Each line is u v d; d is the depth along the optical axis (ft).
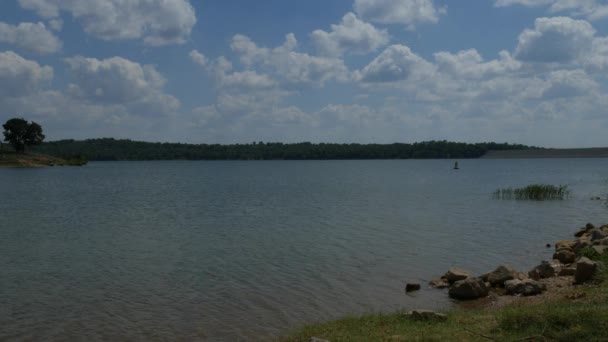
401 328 42.60
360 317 48.88
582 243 79.77
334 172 465.06
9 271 73.26
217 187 264.52
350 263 77.15
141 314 53.67
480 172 436.35
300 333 44.70
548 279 61.72
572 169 490.49
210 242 96.84
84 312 54.44
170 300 58.65
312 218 132.36
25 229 115.65
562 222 121.49
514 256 82.07
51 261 80.07
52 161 647.56
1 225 122.52
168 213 146.92
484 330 39.65
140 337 47.14
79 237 103.81
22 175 405.59
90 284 65.98
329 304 56.59
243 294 60.90
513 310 42.68
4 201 187.93
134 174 435.94
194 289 63.26
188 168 611.47
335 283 65.62
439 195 202.80
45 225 122.42
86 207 165.99
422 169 523.29
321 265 75.92
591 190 216.74
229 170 536.83
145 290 62.95
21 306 56.59
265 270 73.05
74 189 253.24
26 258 82.43
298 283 65.72
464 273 64.28
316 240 97.96
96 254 85.66
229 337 46.80
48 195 216.13
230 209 156.25
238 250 88.38
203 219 132.16
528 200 176.24
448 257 81.35
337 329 44.37
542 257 81.20
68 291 62.64
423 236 101.60
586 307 40.42
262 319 51.72
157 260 80.53
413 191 225.97
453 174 400.88
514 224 118.32
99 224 123.85
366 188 248.11
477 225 116.88
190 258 81.87
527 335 36.45
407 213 142.20
